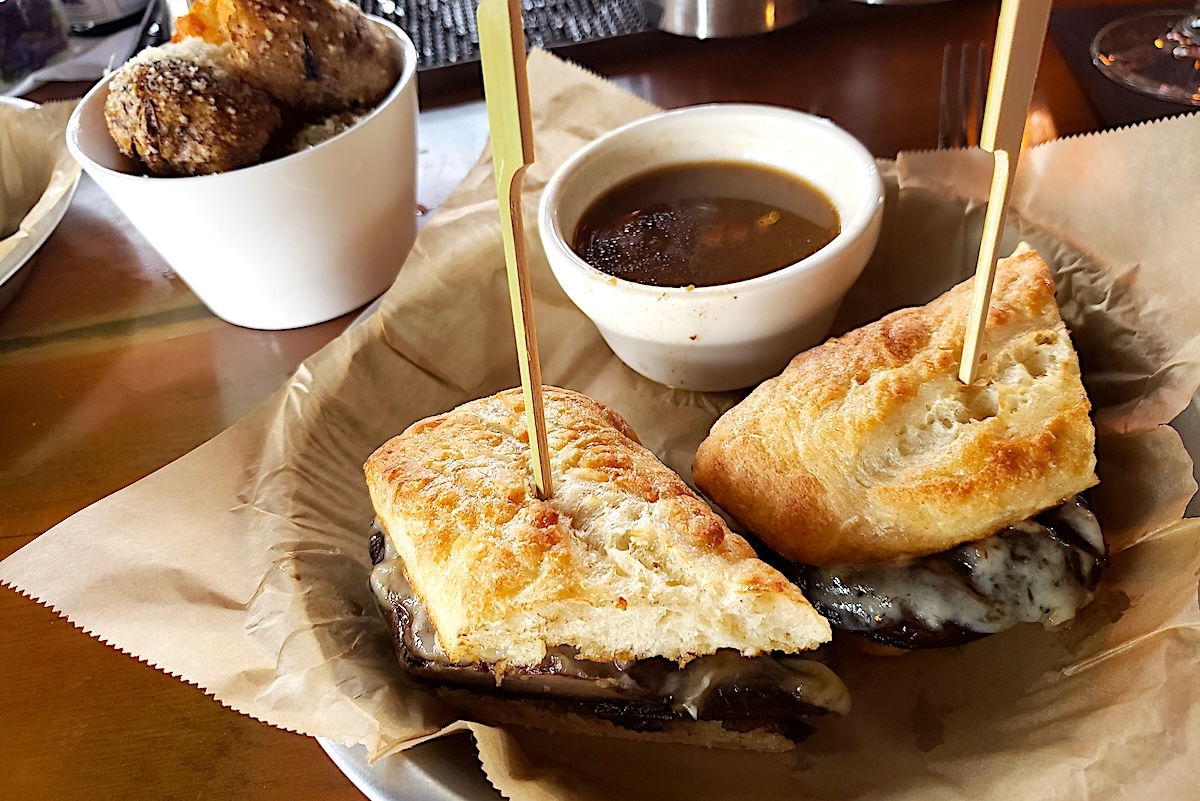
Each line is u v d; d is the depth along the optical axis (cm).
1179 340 26
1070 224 30
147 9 49
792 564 24
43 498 28
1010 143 21
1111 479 25
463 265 31
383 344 30
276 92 30
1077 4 44
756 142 32
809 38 45
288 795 22
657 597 21
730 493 25
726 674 22
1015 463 23
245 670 22
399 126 31
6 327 34
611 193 32
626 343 30
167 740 23
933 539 23
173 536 25
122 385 32
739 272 29
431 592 22
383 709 21
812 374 26
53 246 38
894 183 33
